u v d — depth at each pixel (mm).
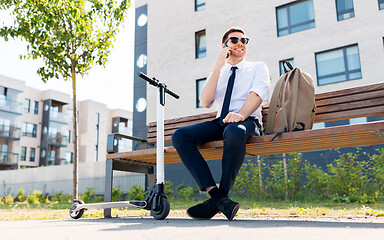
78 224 1900
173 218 2367
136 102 12227
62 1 5445
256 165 7820
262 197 7199
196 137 1990
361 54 8859
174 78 11664
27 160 26938
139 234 1228
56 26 5383
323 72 9438
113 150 2604
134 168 2832
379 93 2312
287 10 10219
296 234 1187
